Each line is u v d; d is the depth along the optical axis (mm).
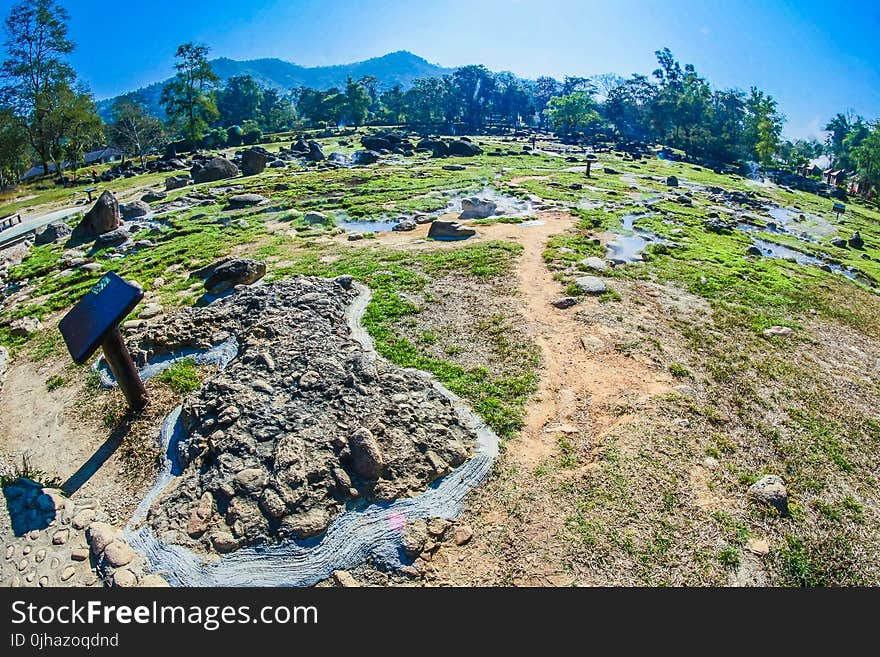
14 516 9516
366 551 8820
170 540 8984
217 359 14141
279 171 56562
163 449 11156
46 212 46312
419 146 78000
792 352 16062
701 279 21406
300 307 16109
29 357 16297
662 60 129125
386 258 22656
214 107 91562
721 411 12672
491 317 16891
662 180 57312
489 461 10695
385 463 10008
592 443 11289
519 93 141500
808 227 41062
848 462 11297
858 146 96562
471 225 29172
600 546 8898
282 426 10695
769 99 94188
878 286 25859
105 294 11320
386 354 14594
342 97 122562
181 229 30672
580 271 21109
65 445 11773
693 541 9070
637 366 14258
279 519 9078
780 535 9344
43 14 64438
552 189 43125
